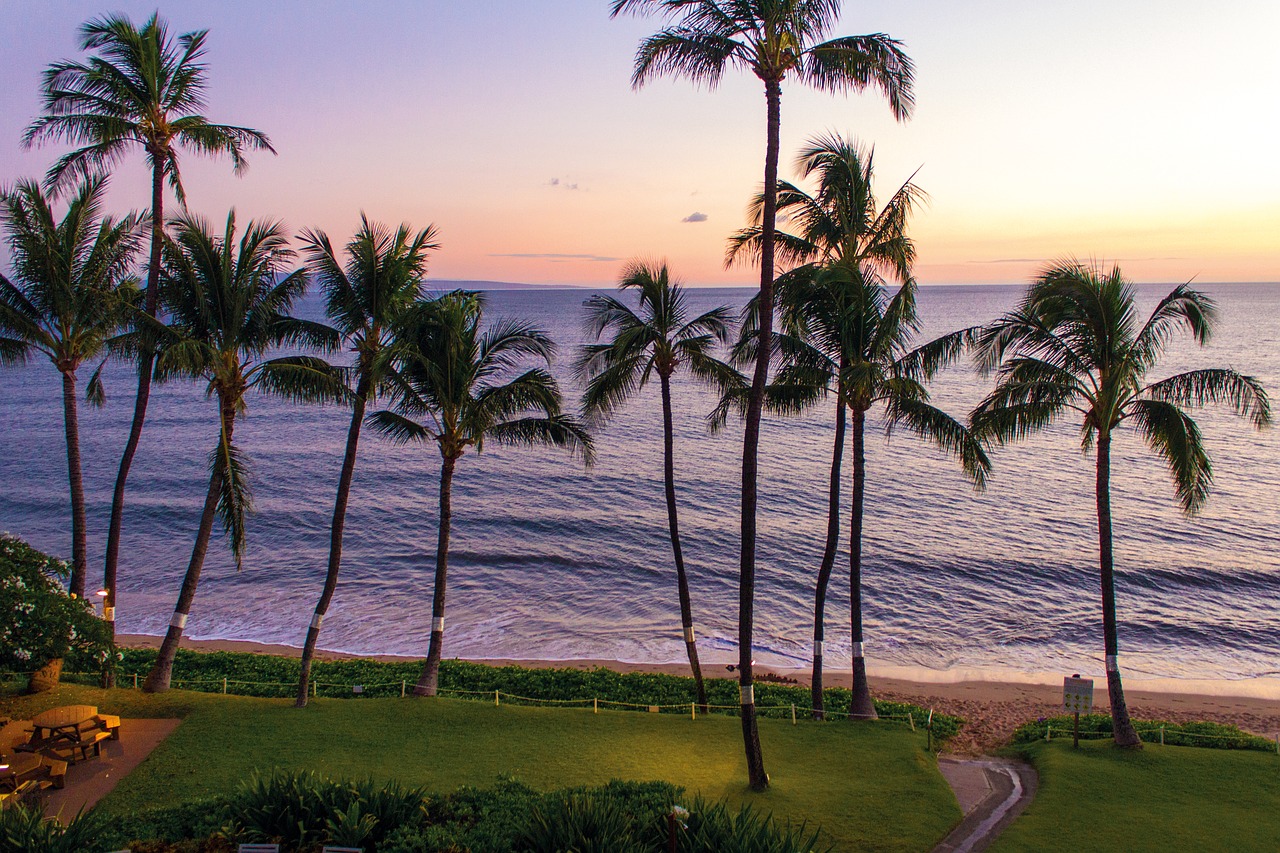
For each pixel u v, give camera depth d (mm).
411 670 27984
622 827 11180
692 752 18438
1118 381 17953
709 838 11023
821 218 20562
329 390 19984
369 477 67500
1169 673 31812
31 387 128500
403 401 21812
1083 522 52250
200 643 33844
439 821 12047
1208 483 18062
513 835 11164
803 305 20578
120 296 20766
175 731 18469
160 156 20828
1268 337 172625
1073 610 38406
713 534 51188
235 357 20297
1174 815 15281
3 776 14672
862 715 22188
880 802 15438
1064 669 32312
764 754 18484
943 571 43656
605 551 48188
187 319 20250
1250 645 34406
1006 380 19891
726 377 22375
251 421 95938
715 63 15156
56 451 76438
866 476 66750
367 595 40906
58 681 21047
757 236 20750
